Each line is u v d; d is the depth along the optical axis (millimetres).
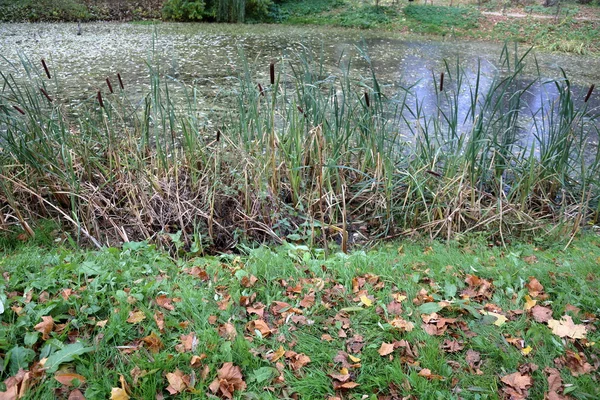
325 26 15086
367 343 2375
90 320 2318
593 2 15391
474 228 4141
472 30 14039
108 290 2588
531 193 4504
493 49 12492
